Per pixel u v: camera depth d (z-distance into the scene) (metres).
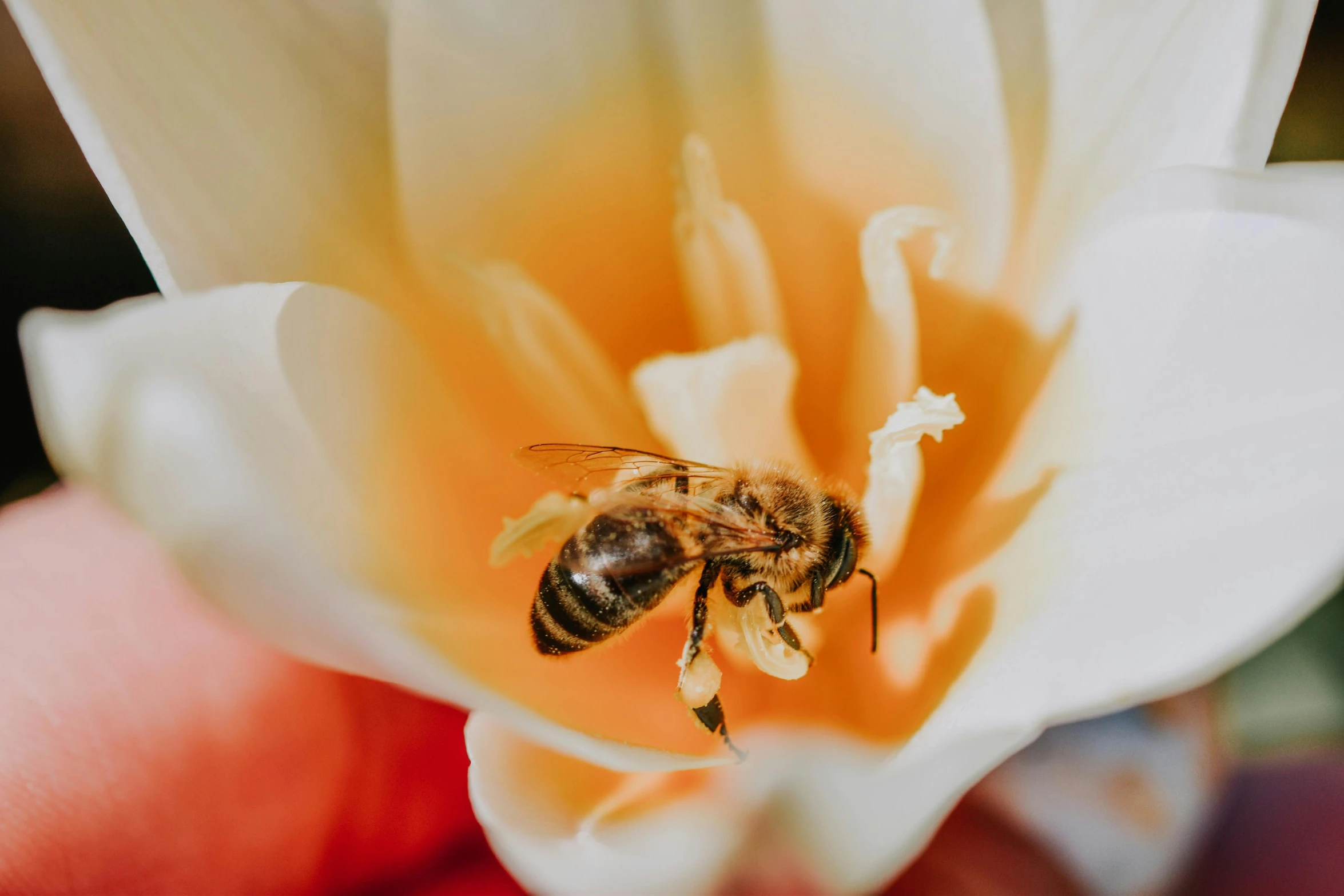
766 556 0.11
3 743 0.12
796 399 0.12
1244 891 0.12
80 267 0.15
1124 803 0.12
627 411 0.12
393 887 0.12
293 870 0.12
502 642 0.11
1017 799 0.12
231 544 0.09
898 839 0.10
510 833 0.10
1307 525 0.10
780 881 0.10
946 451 0.11
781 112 0.11
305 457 0.10
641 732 0.11
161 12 0.11
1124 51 0.11
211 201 0.11
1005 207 0.11
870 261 0.11
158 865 0.12
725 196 0.11
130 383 0.09
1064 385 0.11
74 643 0.12
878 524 0.11
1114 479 0.10
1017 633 0.10
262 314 0.10
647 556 0.11
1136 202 0.10
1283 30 0.10
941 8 0.11
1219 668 0.10
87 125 0.10
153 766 0.12
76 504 0.13
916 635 0.11
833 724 0.11
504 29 0.11
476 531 0.11
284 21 0.11
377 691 0.12
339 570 0.10
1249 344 0.10
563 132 0.11
